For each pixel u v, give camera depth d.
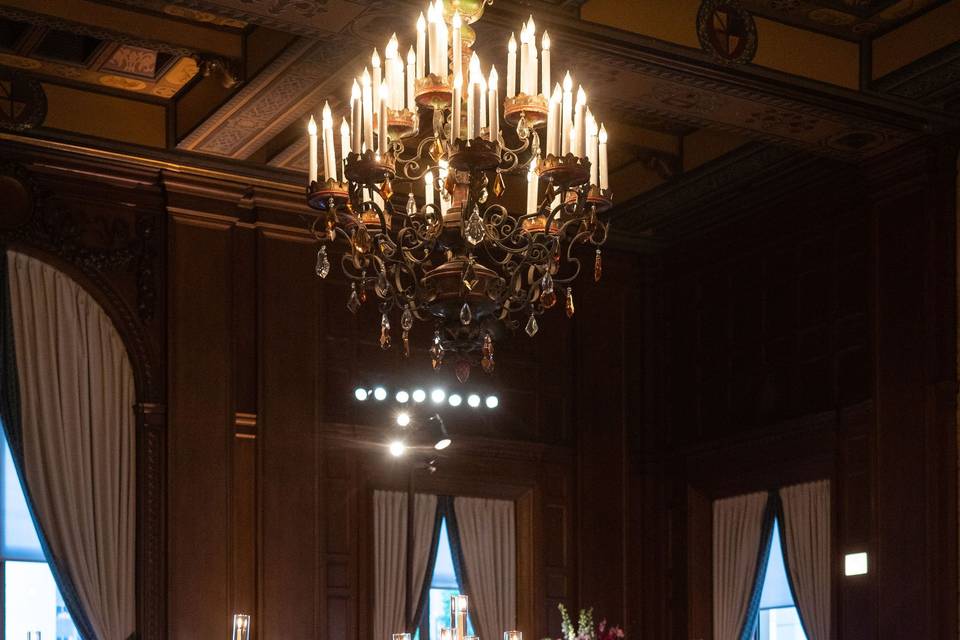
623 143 12.78
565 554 13.73
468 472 13.35
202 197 12.31
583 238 6.91
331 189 6.93
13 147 11.62
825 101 10.45
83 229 11.89
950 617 10.78
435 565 13.19
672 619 13.71
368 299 13.19
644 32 9.48
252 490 12.28
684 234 14.17
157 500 11.87
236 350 12.42
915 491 11.16
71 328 11.81
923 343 11.25
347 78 10.34
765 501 12.87
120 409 11.92
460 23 6.68
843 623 11.75
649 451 14.16
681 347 14.10
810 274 12.68
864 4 9.99
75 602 11.48
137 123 11.98
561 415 14.00
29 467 11.51
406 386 13.23
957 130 11.20
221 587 11.90
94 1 10.13
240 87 10.61
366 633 12.56
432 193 7.28
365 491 12.82
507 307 6.84
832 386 12.30
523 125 6.70
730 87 10.10
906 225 11.50
